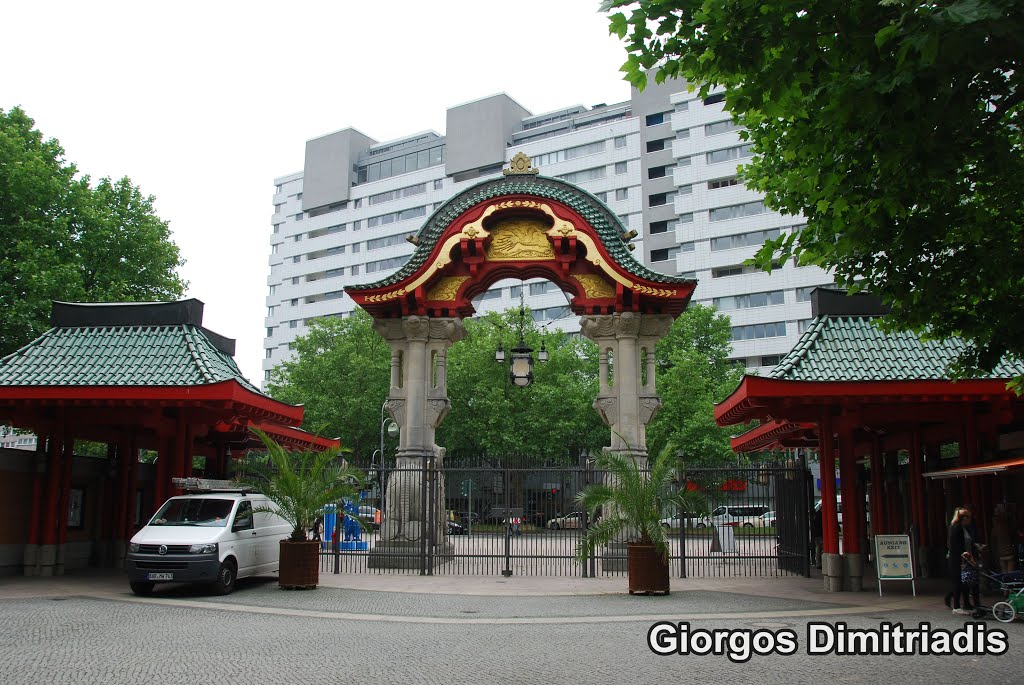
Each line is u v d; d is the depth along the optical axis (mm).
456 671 9625
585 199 23859
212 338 22734
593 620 13695
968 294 10836
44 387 18547
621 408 22125
